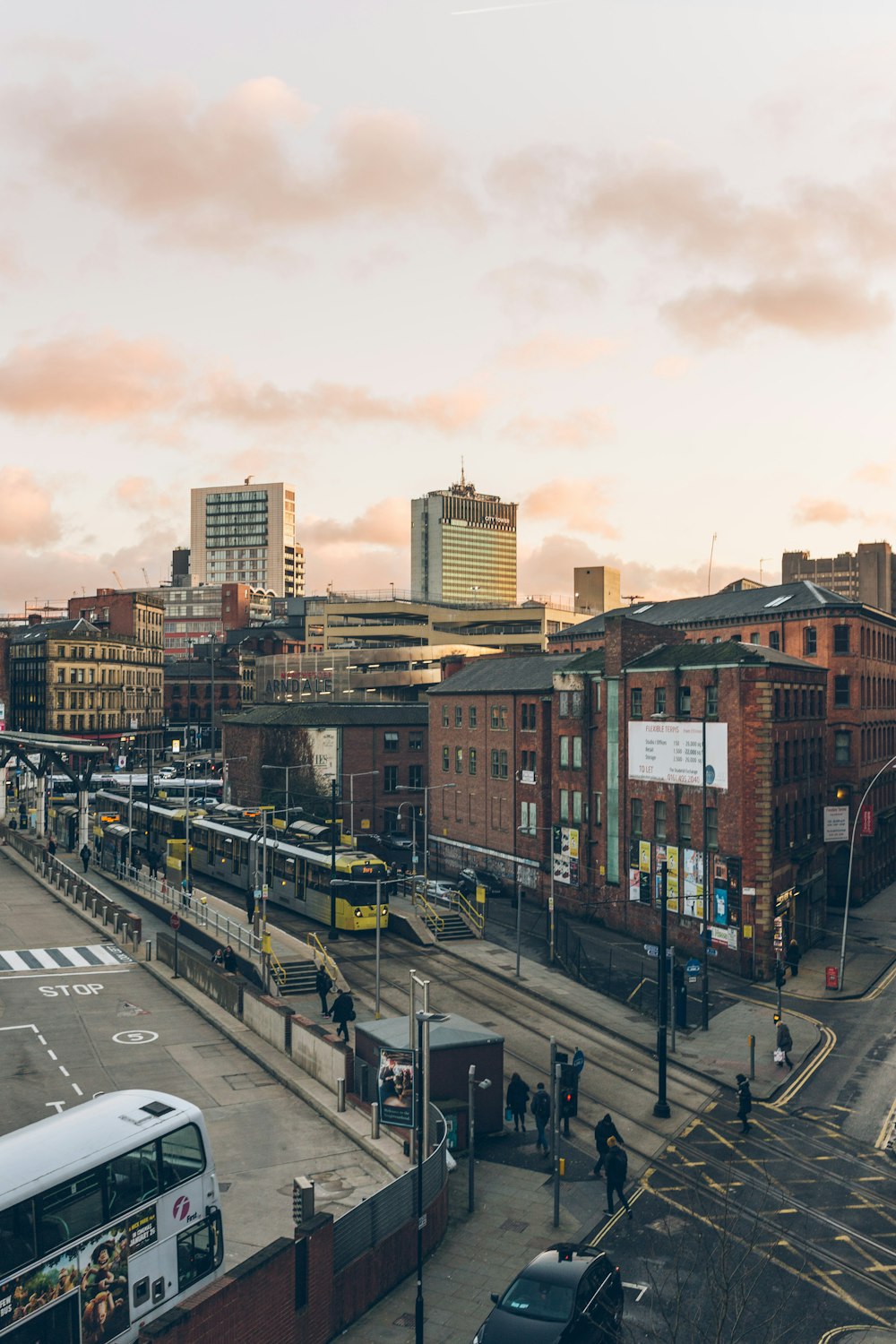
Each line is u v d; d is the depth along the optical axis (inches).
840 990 1942.7
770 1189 1116.5
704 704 2167.8
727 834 2089.1
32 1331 620.1
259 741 3826.3
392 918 2316.7
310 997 1798.7
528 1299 776.3
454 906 2471.7
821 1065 1534.2
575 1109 1092.5
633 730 2345.0
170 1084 1272.1
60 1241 641.6
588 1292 791.7
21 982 1726.1
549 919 2089.1
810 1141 1256.2
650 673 2306.8
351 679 4790.8
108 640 5831.7
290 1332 772.6
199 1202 748.0
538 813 2721.5
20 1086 1250.0
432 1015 985.5
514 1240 1003.9
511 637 5270.7
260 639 7815.0
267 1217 934.4
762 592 3228.3
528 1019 1728.6
